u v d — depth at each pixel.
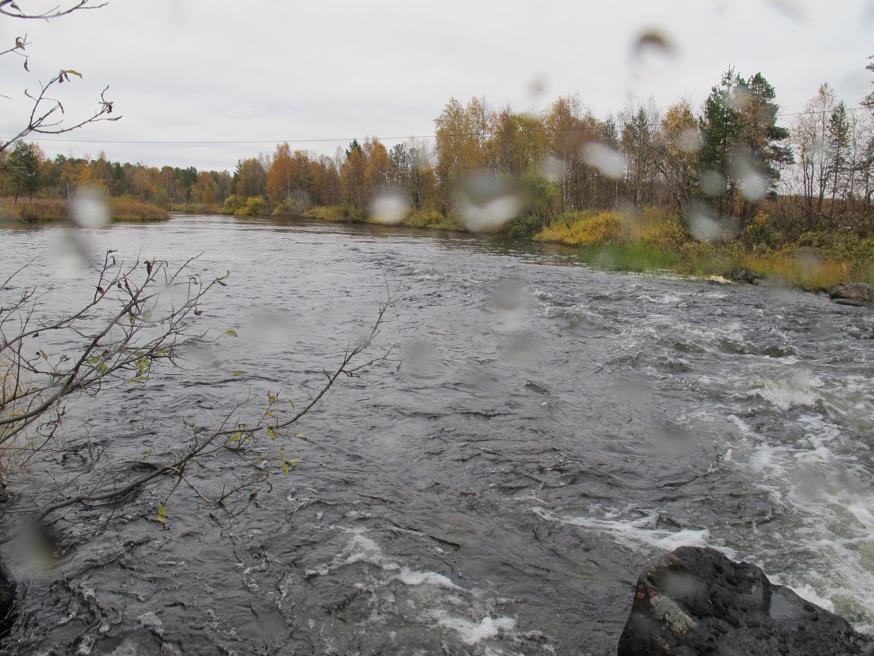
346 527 4.28
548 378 7.79
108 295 12.77
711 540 4.21
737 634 2.80
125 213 47.25
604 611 3.48
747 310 12.91
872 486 5.00
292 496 4.67
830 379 7.79
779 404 6.87
